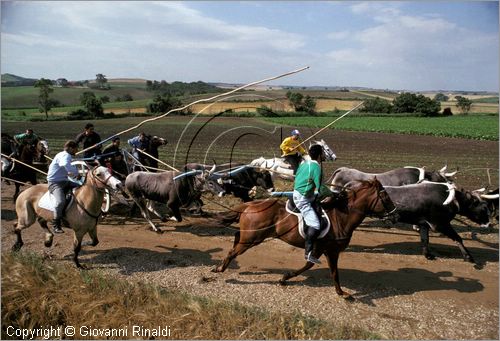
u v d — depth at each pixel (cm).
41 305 628
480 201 906
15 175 1207
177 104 3081
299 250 915
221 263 838
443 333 605
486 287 743
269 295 710
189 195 997
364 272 806
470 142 3416
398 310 666
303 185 681
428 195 846
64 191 805
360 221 714
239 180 1154
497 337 594
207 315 613
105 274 765
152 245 938
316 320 614
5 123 4878
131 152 1298
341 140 3456
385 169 1978
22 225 843
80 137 1184
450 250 917
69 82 10369
